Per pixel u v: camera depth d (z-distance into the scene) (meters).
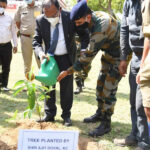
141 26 2.99
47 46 3.81
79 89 5.84
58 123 4.16
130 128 4.07
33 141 2.23
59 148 2.26
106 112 3.79
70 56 3.82
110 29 3.31
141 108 3.10
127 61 3.55
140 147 3.23
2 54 5.64
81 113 4.62
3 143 3.41
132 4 3.07
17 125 4.02
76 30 3.70
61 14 3.70
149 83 2.77
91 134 3.75
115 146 3.50
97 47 3.34
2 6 5.48
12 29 5.73
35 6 5.45
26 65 5.73
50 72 3.47
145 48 2.76
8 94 5.58
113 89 3.70
